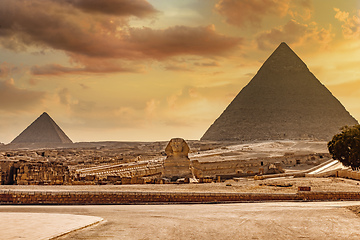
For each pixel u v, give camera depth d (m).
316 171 124.50
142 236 30.31
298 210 43.38
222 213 41.34
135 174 104.81
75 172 99.62
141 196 52.03
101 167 120.00
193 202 53.00
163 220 36.84
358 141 98.00
